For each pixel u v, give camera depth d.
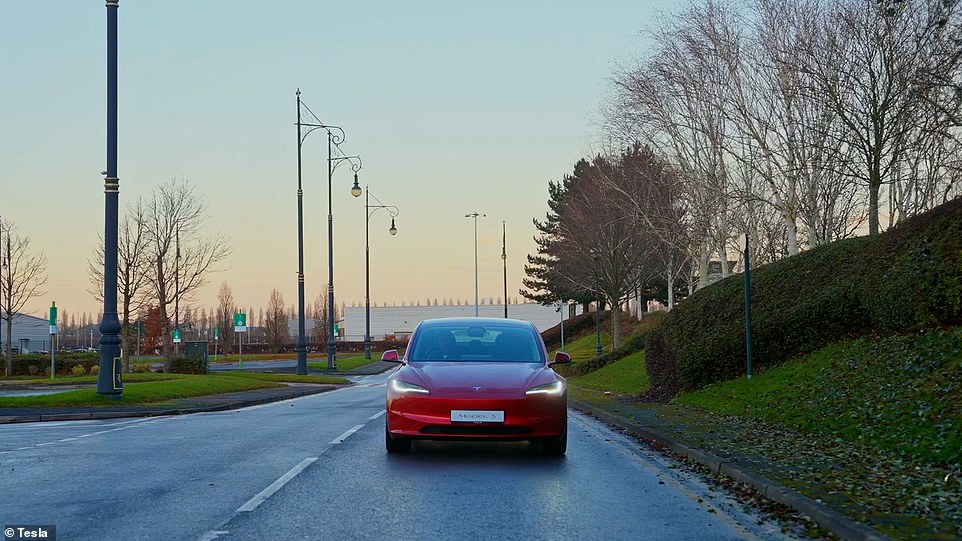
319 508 7.19
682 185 31.97
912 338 13.66
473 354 10.98
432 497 7.71
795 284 18.31
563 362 10.92
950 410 9.84
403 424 9.75
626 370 28.73
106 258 19.39
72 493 7.84
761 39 26.05
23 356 46.78
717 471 9.38
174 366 35.62
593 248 46.00
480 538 6.21
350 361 56.53
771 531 6.60
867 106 20.02
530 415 9.65
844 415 11.62
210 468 9.34
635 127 31.67
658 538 6.32
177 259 40.72
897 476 8.15
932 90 18.84
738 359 17.95
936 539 5.77
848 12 20.91
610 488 8.36
